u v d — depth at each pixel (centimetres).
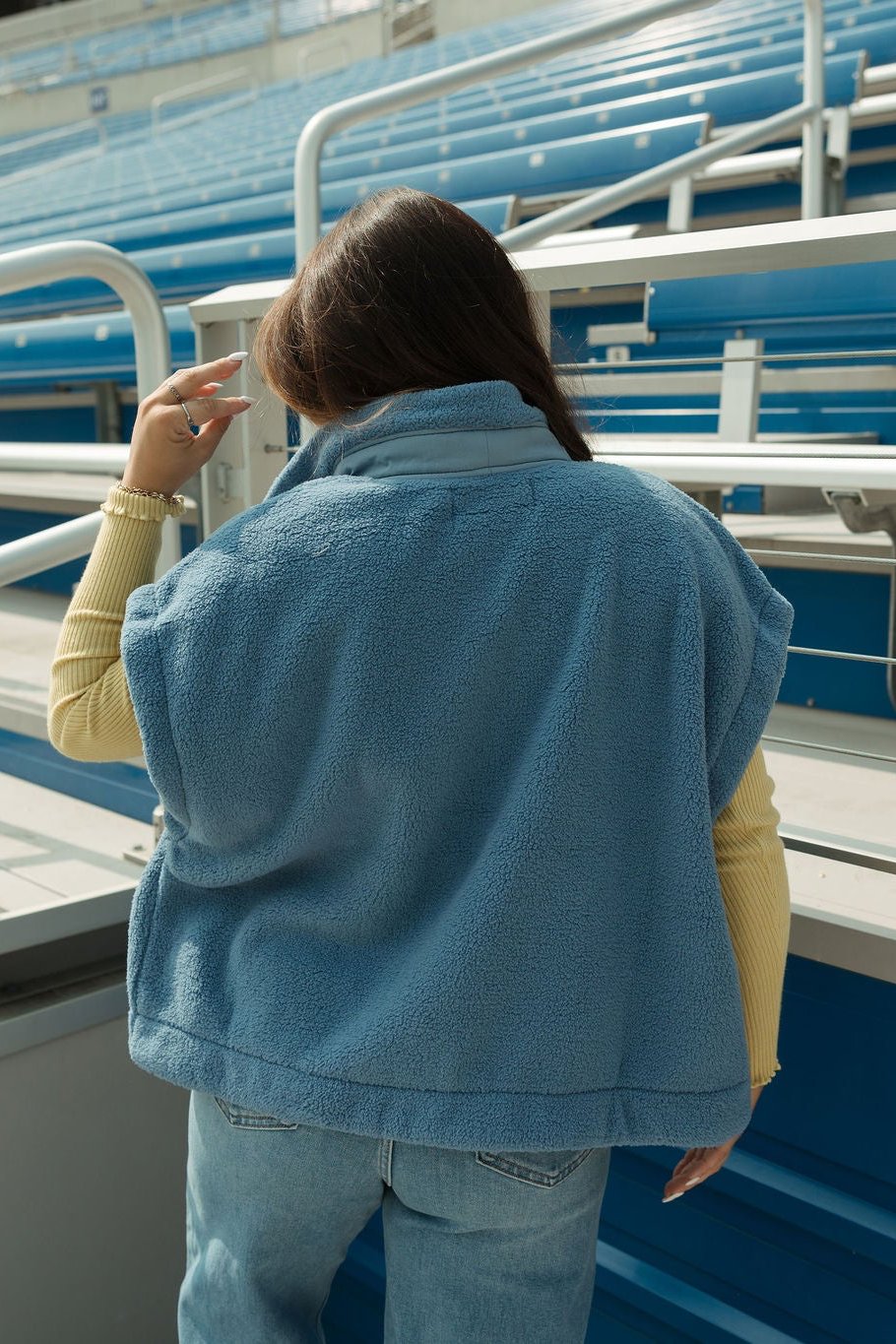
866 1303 115
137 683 74
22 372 268
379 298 76
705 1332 124
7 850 169
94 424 393
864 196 337
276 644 72
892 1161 112
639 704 73
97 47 1318
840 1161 116
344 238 79
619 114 386
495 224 273
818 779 152
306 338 79
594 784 73
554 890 72
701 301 147
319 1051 75
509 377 79
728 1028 74
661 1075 74
